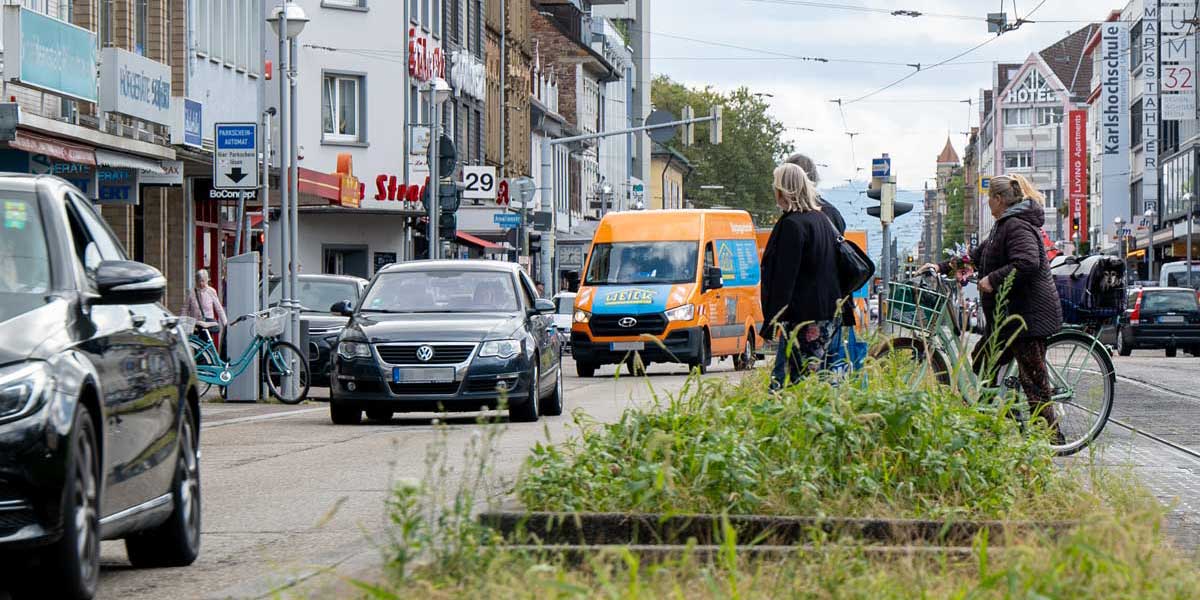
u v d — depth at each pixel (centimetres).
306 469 1739
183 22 4569
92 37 3419
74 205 1053
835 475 1074
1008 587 707
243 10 5275
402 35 7106
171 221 4838
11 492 862
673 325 4009
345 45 6931
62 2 3656
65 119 3578
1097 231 15100
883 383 1225
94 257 1041
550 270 7925
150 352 1056
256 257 3170
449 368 2378
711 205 17912
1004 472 1111
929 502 1060
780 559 847
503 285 2556
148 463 1029
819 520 873
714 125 6719
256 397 3156
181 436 1108
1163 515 855
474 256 8481
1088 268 2191
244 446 2055
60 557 884
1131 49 13325
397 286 2558
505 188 7112
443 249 7675
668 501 976
